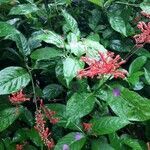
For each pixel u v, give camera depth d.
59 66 0.64
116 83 0.65
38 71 0.73
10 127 0.68
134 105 0.58
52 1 0.87
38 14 0.77
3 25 0.60
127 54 0.76
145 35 0.67
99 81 0.64
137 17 0.84
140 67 0.71
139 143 0.70
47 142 0.61
